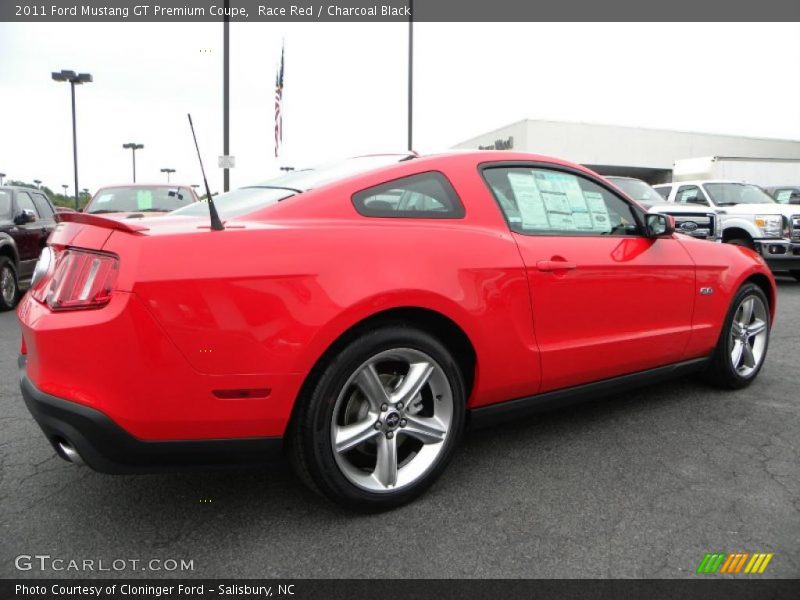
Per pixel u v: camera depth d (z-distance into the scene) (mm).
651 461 3072
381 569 2168
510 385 2900
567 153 35875
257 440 2277
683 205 11133
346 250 2410
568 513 2551
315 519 2512
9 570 2168
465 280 2668
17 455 3162
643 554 2252
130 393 2092
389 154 3195
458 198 2895
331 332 2297
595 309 3186
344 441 2410
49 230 9750
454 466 3016
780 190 15734
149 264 2105
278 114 15961
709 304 3846
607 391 3410
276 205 2570
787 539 2352
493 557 2236
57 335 2146
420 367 2580
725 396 4121
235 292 2180
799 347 5562
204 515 2551
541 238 3053
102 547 2318
